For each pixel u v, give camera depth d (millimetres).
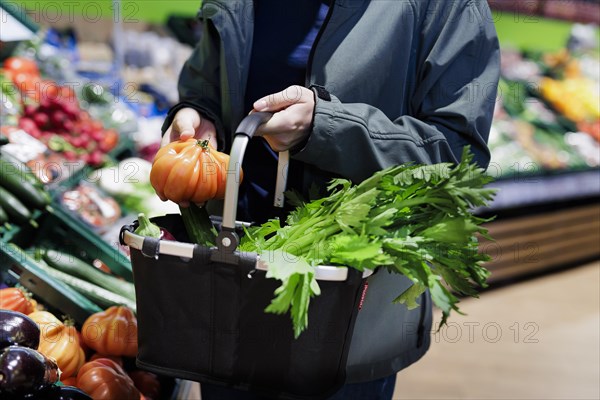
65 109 3027
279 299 1129
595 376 3395
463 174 1267
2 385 1257
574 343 3752
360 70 1482
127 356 2100
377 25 1488
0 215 2271
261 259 1186
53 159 2867
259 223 1643
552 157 4629
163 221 1481
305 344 1246
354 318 1266
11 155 2525
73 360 1879
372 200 1251
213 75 1765
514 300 4316
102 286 2379
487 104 1516
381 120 1409
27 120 2934
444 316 1188
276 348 1258
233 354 1280
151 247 1232
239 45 1586
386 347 1470
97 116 3314
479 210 4059
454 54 1493
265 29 1613
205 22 1654
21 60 3143
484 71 1543
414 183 1318
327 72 1495
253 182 1638
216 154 1460
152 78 3869
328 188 1371
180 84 1838
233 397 1495
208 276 1232
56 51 3447
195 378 1312
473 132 1490
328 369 1275
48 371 1349
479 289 4414
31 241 2430
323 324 1232
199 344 1291
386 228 1320
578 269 4988
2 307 1879
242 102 1626
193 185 1404
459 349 3594
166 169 1400
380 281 1380
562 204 4816
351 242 1217
